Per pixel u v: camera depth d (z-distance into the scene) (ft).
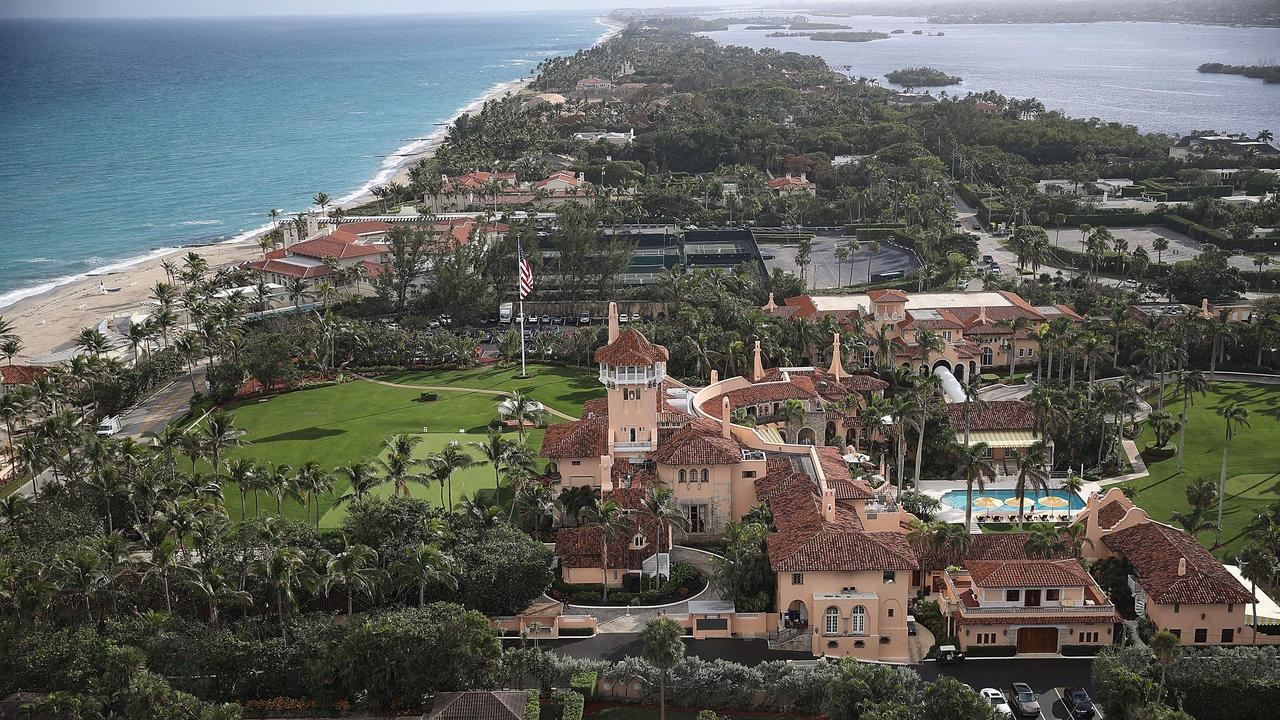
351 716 344.28
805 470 462.19
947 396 627.46
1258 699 337.52
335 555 382.42
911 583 420.77
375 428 597.11
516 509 462.60
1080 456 554.46
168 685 325.21
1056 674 366.02
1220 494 479.82
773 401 549.95
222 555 391.04
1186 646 373.20
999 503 501.97
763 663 353.10
